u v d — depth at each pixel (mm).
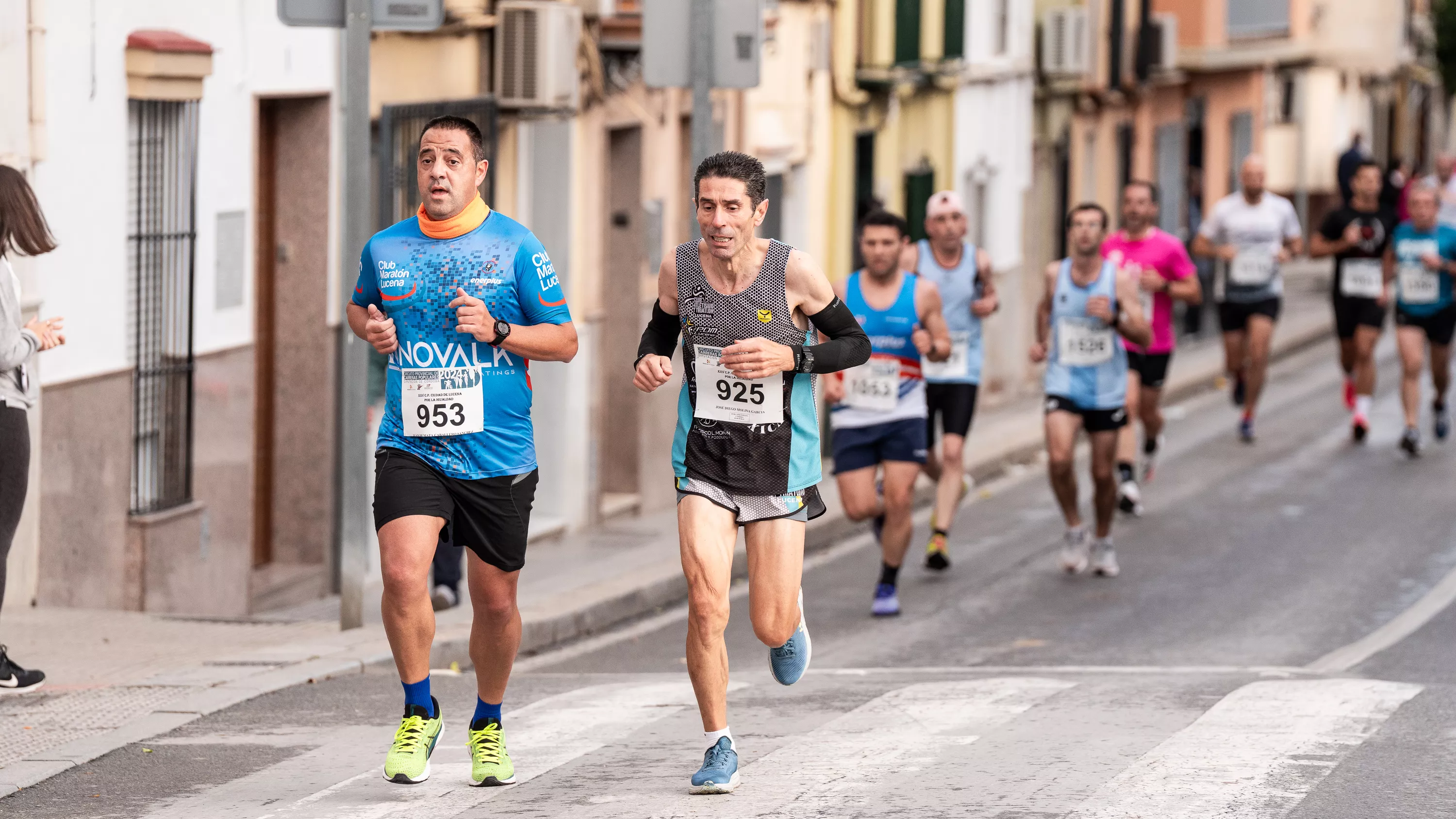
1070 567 38312
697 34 36250
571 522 45750
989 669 28875
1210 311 92000
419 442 18906
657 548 42750
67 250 31609
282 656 27828
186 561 34844
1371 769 19734
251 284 36844
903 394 33656
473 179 18922
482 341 18547
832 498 48656
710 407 19250
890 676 27766
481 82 42406
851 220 62219
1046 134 81312
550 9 41938
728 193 18656
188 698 24625
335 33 38531
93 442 32375
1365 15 133250
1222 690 24219
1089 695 24047
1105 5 87375
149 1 33406
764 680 26891
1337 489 48281
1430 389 67688
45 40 30766
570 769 20578
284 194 38500
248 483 36906
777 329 19031
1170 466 52500
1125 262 46156
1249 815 17969
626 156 48906
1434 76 165750
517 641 19625
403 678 19359
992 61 73688
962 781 19391
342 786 19766
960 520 46125
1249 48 110500
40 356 30891
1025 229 78312
